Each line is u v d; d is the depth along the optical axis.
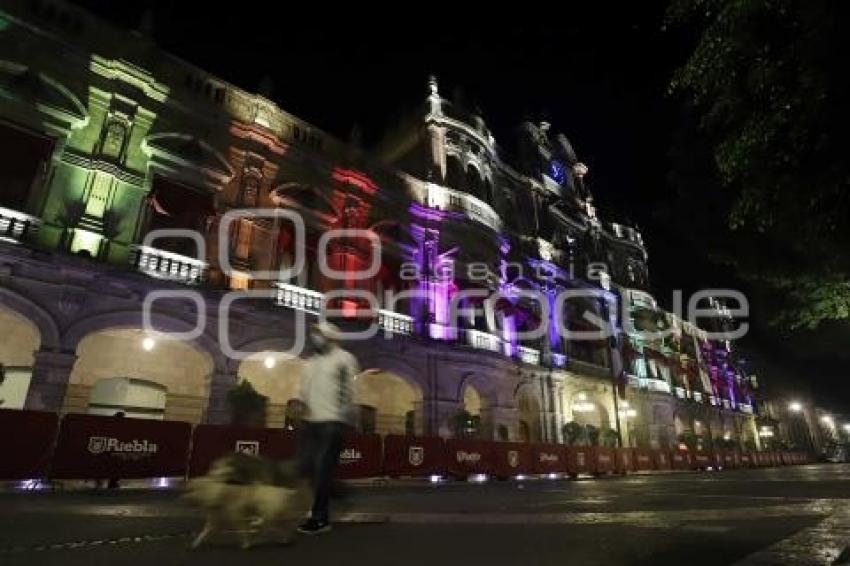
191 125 17.67
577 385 30.08
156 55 17.50
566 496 10.00
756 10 4.11
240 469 4.24
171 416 17.19
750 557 3.73
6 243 12.79
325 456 4.79
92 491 9.61
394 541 4.44
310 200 20.20
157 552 3.91
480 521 5.77
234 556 3.78
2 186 13.76
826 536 4.62
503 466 18.16
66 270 13.62
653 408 36.28
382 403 22.45
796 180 4.51
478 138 28.53
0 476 8.92
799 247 6.96
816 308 9.39
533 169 34.50
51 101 14.93
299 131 20.91
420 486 13.66
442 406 21.50
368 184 22.00
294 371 19.95
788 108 4.09
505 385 24.91
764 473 24.12
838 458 63.50
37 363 12.89
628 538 4.67
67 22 15.80
